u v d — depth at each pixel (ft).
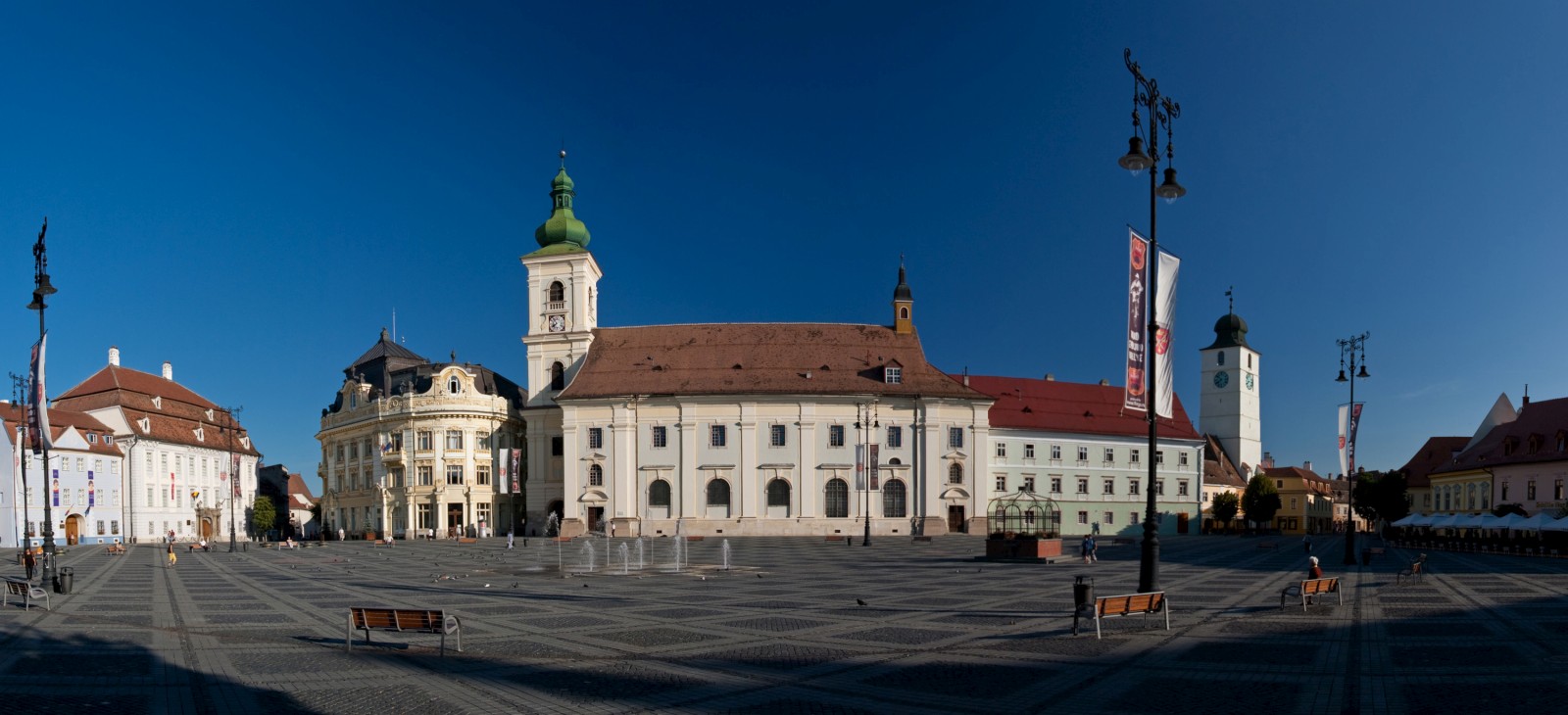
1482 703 47.80
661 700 48.70
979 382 352.28
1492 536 239.50
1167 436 363.76
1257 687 51.80
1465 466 304.50
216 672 56.95
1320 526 533.55
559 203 344.08
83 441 323.57
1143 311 80.64
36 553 214.48
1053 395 360.07
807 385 304.30
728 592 109.09
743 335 326.44
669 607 91.56
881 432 299.58
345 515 378.94
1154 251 81.56
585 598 101.35
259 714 46.21
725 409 299.79
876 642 68.08
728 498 297.12
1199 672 55.93
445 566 166.30
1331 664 58.44
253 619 83.66
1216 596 100.07
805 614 85.30
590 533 300.61
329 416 393.70
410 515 335.88
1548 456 252.21
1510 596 101.81
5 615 88.12
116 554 232.53
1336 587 91.71
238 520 412.16
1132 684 52.54
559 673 56.08
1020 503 327.67
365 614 64.80
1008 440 336.49
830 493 296.92
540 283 333.21
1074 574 138.31
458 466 335.26
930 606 91.66
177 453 373.20
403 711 46.68
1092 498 347.56
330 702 48.57
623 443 301.02
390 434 345.72
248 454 426.92
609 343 328.08
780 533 294.25
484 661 60.13
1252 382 485.15
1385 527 291.58
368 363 385.91
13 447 295.89
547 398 327.26
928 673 55.83
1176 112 85.71
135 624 80.48
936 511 297.12
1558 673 55.72
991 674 55.47
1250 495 424.05
